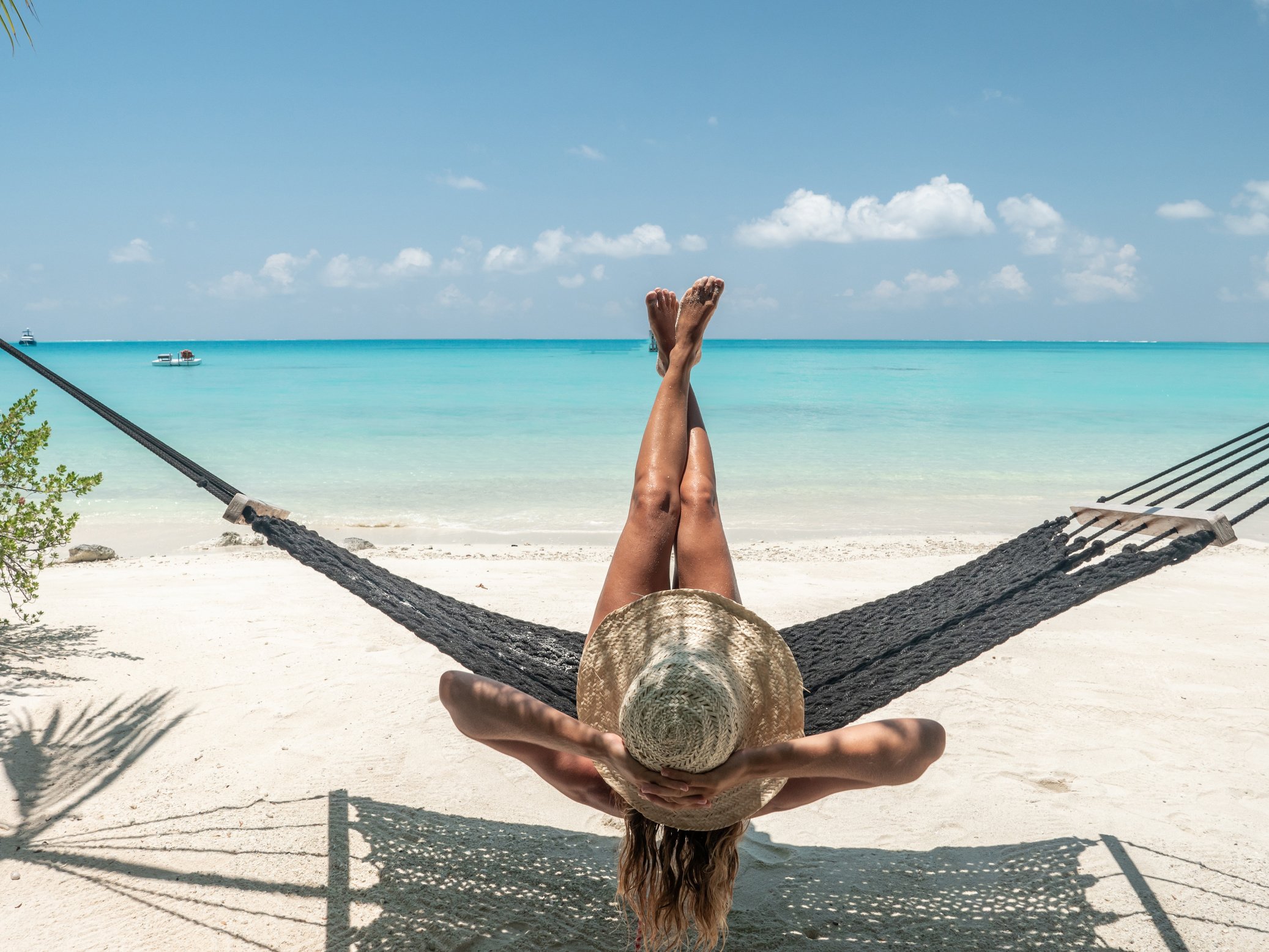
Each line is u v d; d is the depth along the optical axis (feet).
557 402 112.27
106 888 9.30
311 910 9.06
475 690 6.79
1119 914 9.19
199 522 37.68
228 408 101.19
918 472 53.42
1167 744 13.65
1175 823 11.17
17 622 18.78
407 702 14.83
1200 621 20.45
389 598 10.87
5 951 8.20
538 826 11.00
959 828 11.07
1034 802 11.73
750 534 36.11
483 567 26.89
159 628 18.69
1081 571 11.11
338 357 329.52
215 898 9.19
